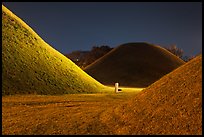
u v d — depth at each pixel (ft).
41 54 133.28
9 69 109.91
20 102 78.64
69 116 53.72
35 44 138.62
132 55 289.53
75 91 115.44
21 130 45.03
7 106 70.59
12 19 145.59
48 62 130.00
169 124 40.45
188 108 41.78
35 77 112.78
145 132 40.27
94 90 125.29
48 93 105.09
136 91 135.54
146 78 244.01
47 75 118.32
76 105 70.49
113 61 282.77
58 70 128.06
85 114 54.90
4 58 114.42
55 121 50.06
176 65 282.15
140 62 273.54
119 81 237.25
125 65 269.03
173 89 48.32
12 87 100.68
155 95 49.52
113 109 53.21
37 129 45.39
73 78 127.65
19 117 54.95
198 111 40.29
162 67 269.23
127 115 47.55
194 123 38.68
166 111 43.55
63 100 83.87
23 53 124.77
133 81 237.04
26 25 155.02
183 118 40.40
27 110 63.16
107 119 48.80
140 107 48.29
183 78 49.85
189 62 55.88
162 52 303.07
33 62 122.83
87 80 136.36
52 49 152.35
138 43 317.83
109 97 95.91
